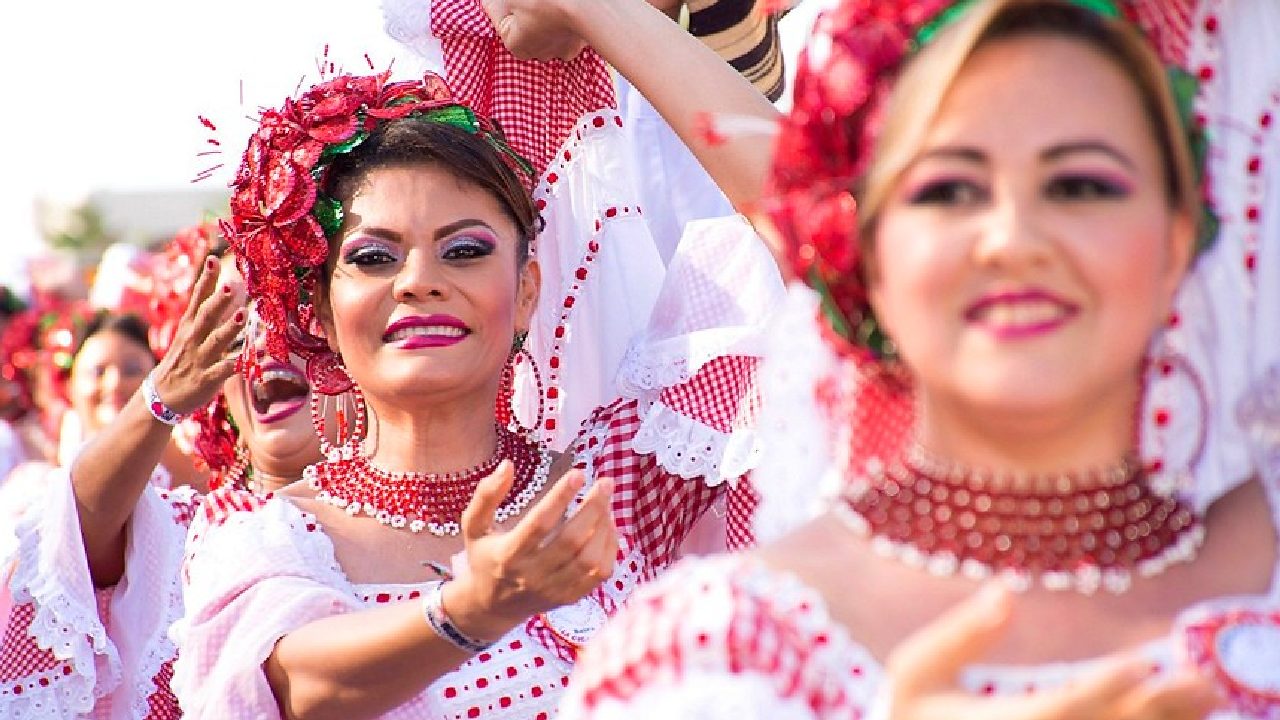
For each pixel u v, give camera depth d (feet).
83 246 137.39
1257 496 10.32
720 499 18.16
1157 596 9.60
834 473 10.04
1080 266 9.01
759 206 10.16
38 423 33.73
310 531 16.51
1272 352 10.62
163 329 23.21
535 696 15.97
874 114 9.63
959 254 9.09
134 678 21.07
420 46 18.98
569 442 18.81
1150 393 9.99
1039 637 9.36
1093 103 9.19
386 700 14.60
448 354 16.47
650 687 8.98
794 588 9.27
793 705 8.86
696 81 16.75
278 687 15.25
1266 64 10.96
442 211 16.62
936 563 9.55
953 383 9.16
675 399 17.51
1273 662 9.23
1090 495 9.64
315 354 17.71
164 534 21.33
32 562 20.35
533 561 12.82
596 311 18.94
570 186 19.06
